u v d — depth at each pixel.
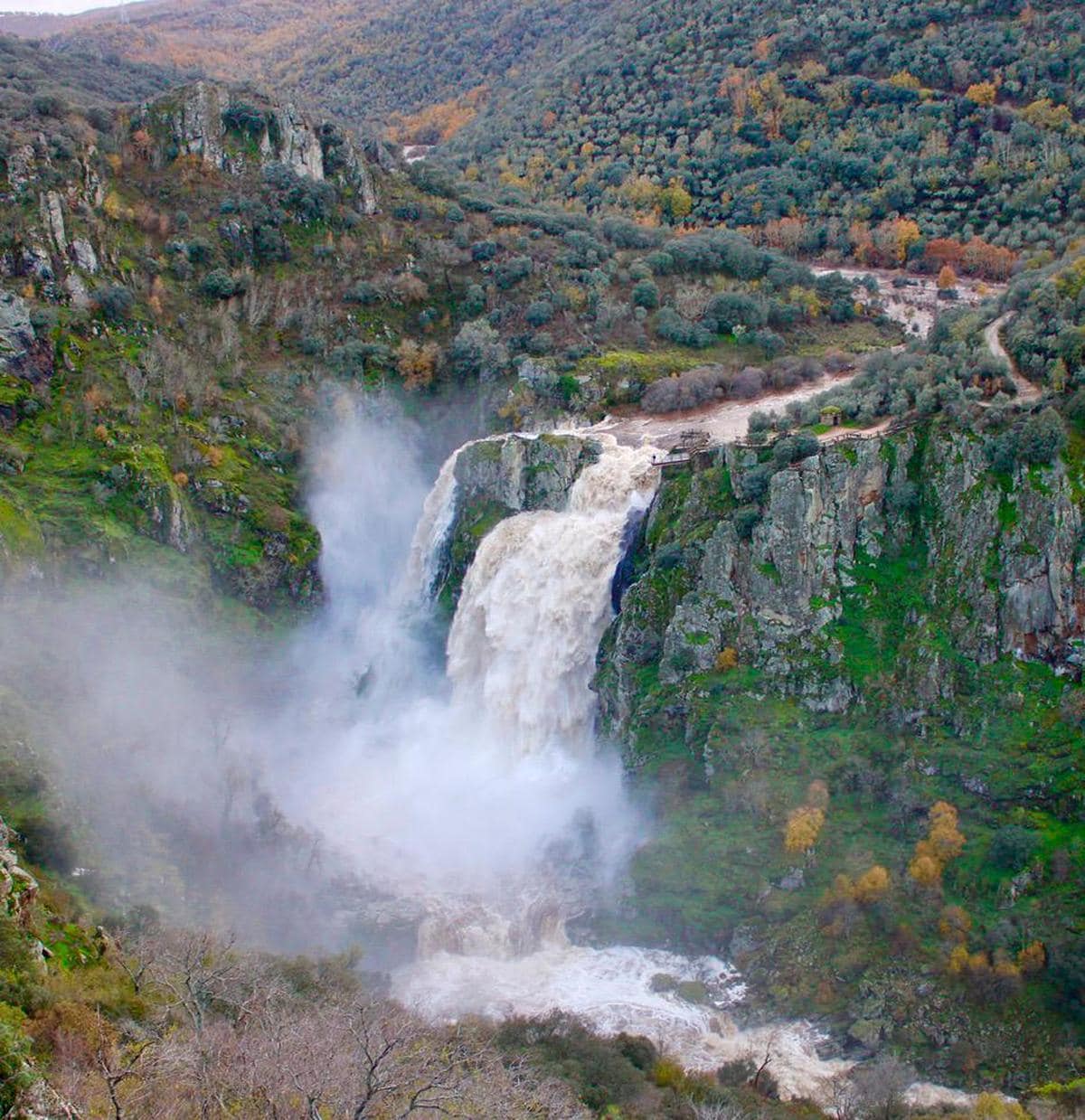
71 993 59.56
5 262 143.38
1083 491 93.44
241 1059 56.75
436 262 169.38
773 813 91.69
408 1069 57.19
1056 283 113.38
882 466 104.06
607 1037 77.06
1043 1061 74.00
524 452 134.25
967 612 96.06
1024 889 81.50
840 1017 79.25
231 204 164.62
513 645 122.94
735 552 106.00
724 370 151.00
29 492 127.00
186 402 144.25
